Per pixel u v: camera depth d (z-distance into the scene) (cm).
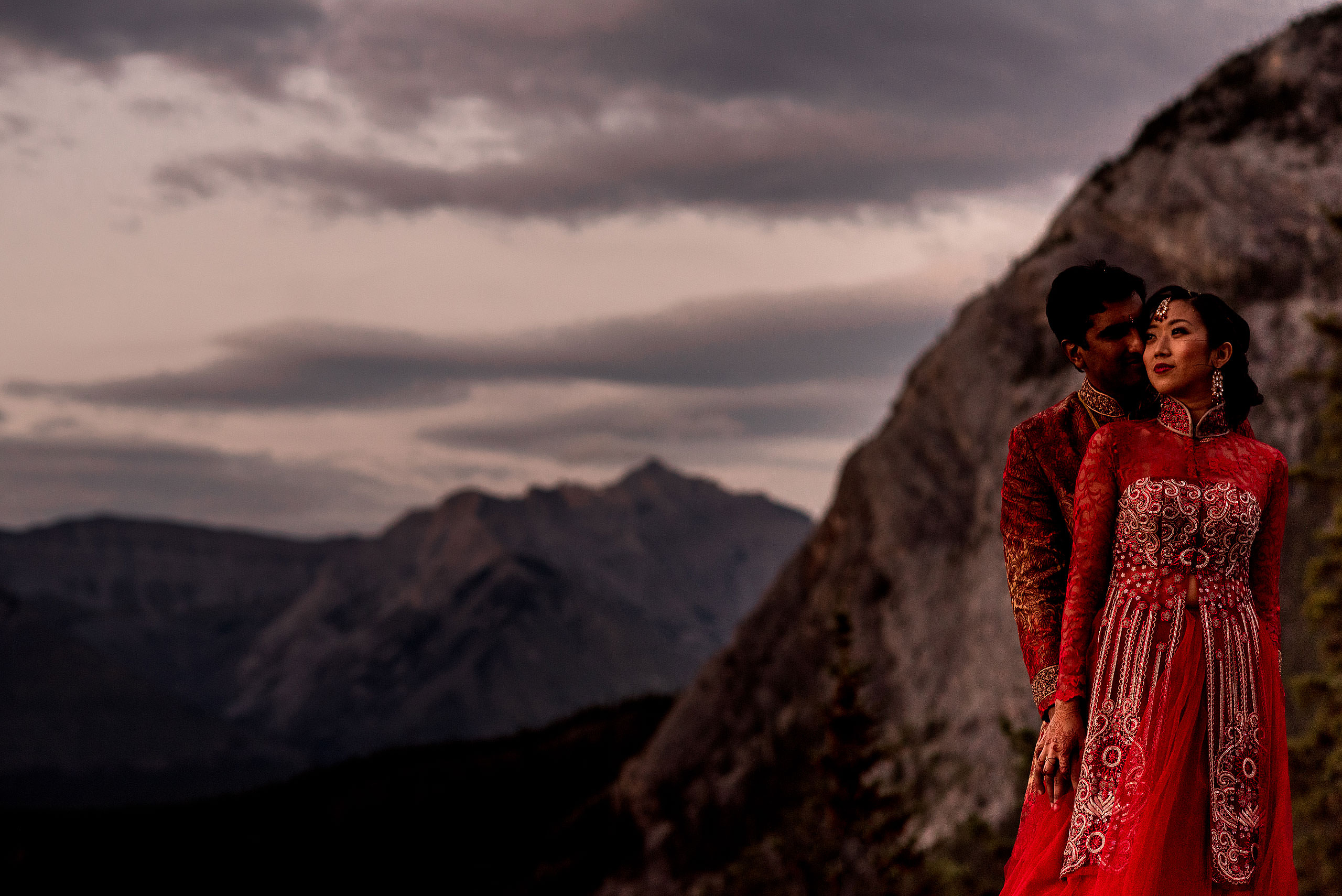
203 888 5766
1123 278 376
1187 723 331
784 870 2278
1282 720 347
